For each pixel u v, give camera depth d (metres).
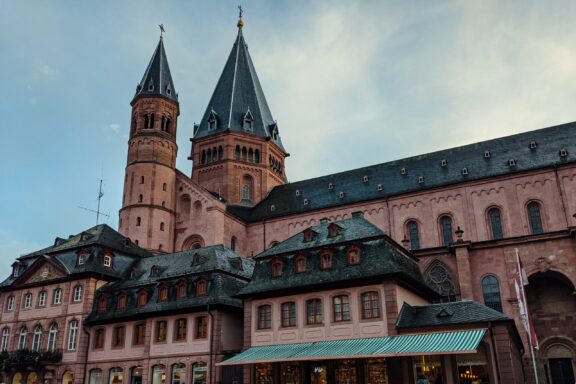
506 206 62.19
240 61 96.31
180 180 79.12
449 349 32.00
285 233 75.56
